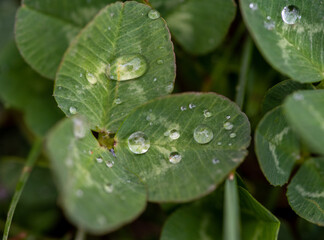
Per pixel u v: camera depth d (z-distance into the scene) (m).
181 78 0.15
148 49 0.12
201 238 0.12
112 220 0.11
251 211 0.12
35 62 0.14
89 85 0.12
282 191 0.14
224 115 0.12
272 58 0.11
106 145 0.12
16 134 0.16
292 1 0.12
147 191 0.11
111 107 0.12
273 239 0.12
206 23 0.14
